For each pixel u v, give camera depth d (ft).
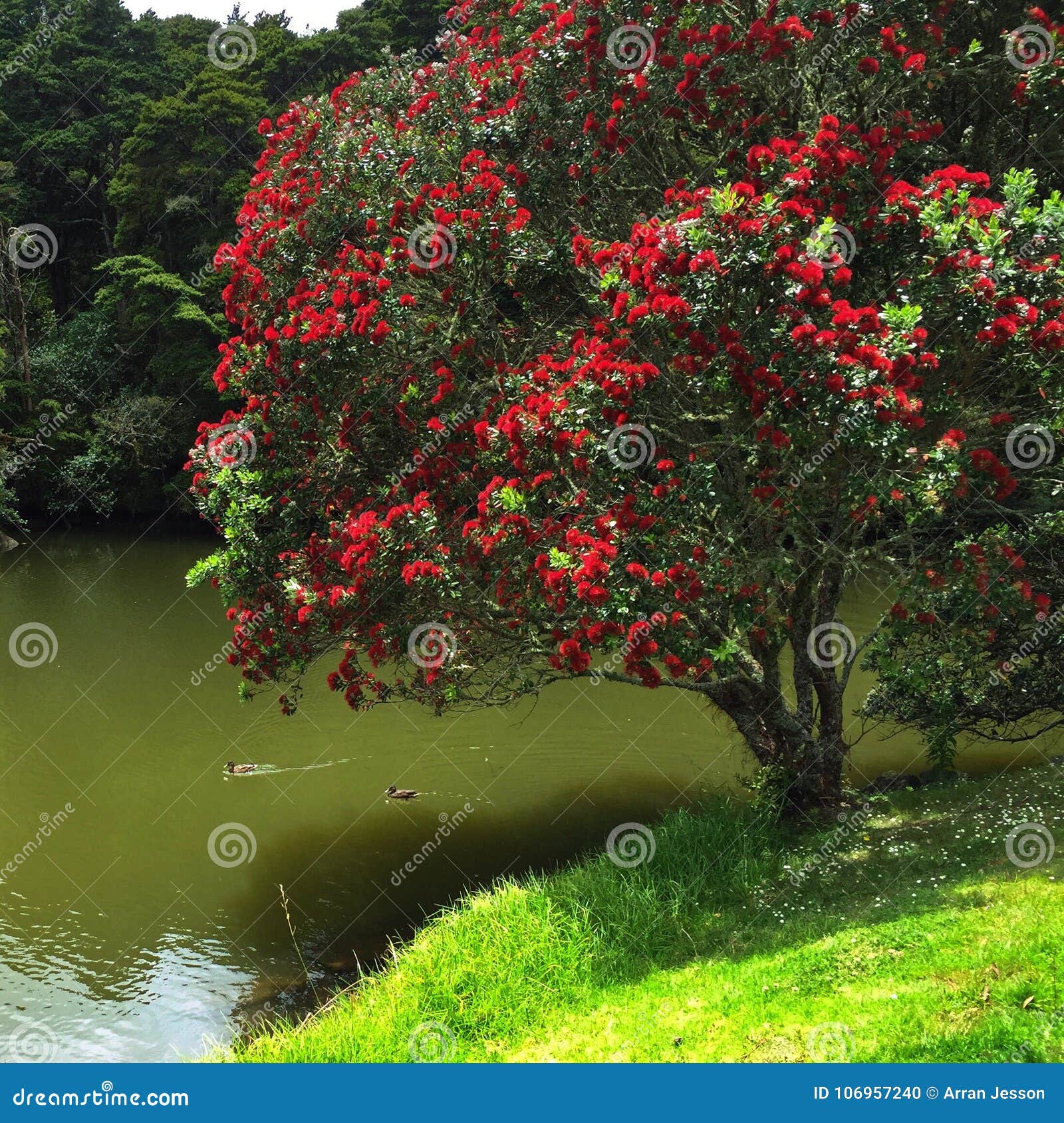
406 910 30.53
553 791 38.88
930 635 28.30
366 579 29.73
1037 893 21.16
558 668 28.84
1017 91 33.96
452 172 37.58
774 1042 17.90
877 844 27.40
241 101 130.41
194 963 28.09
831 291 26.84
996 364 26.40
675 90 33.24
